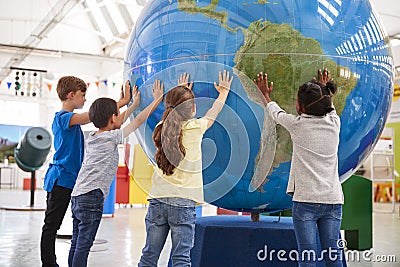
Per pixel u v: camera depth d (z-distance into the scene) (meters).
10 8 12.75
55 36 13.30
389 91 2.60
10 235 5.14
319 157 2.23
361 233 4.49
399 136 13.27
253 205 2.57
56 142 3.07
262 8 2.24
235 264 2.60
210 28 2.27
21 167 8.95
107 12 12.28
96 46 13.73
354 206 4.45
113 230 5.64
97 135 2.75
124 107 2.73
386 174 11.34
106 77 13.41
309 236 2.22
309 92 2.18
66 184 3.02
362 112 2.42
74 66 13.23
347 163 2.54
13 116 17.86
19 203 9.92
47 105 17.27
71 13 13.31
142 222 6.49
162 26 2.40
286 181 2.41
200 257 2.64
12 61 12.15
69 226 5.12
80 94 3.18
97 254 4.07
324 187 2.22
